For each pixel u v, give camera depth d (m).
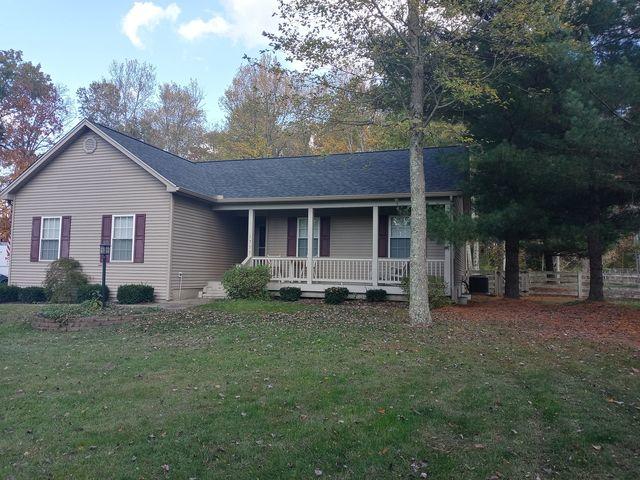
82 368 6.99
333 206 15.56
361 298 15.09
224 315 11.79
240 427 4.68
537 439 4.51
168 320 10.94
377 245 15.02
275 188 16.95
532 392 5.71
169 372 6.61
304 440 4.39
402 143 11.87
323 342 8.23
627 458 4.20
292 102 11.33
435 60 10.75
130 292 14.66
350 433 4.54
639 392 5.80
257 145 30.70
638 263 25.77
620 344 8.12
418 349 7.64
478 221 12.30
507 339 8.44
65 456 4.14
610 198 12.73
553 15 10.12
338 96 11.11
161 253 15.29
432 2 9.72
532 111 12.19
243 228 19.81
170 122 37.88
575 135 10.06
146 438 4.46
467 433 4.62
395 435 4.50
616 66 10.38
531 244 22.17
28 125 30.11
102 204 16.20
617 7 11.50
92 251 16.19
